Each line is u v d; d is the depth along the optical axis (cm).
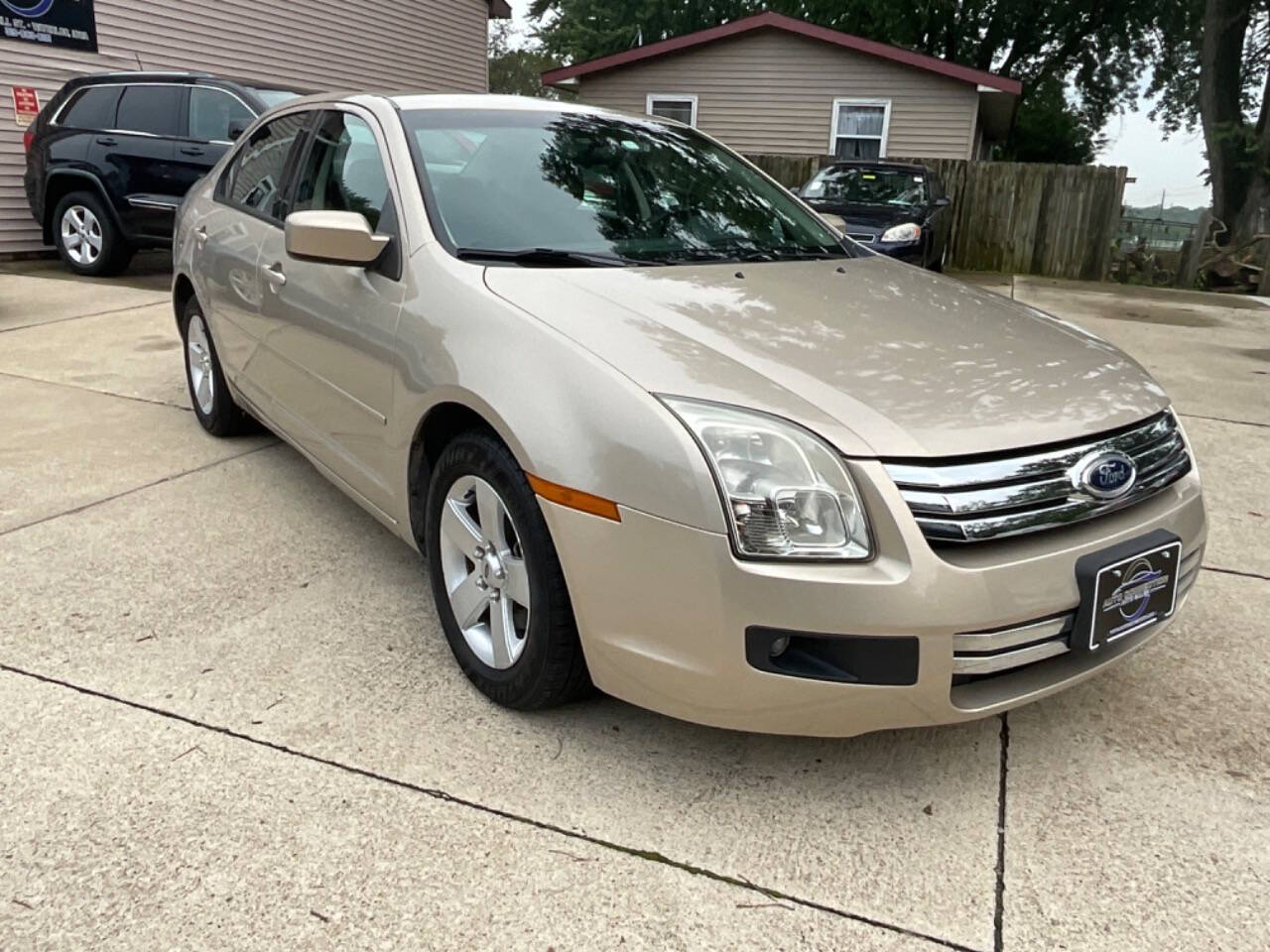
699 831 215
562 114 350
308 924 187
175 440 464
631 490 206
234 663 275
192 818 213
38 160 920
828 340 238
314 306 321
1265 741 254
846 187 1120
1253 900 199
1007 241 1339
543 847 208
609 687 225
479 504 249
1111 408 229
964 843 214
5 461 430
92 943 181
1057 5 2555
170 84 873
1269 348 789
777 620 196
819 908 195
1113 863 209
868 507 196
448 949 182
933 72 1555
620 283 263
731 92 1675
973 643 199
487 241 280
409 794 223
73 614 299
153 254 1119
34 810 214
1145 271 1320
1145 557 218
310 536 362
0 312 750
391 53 1481
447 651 286
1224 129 1797
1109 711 266
